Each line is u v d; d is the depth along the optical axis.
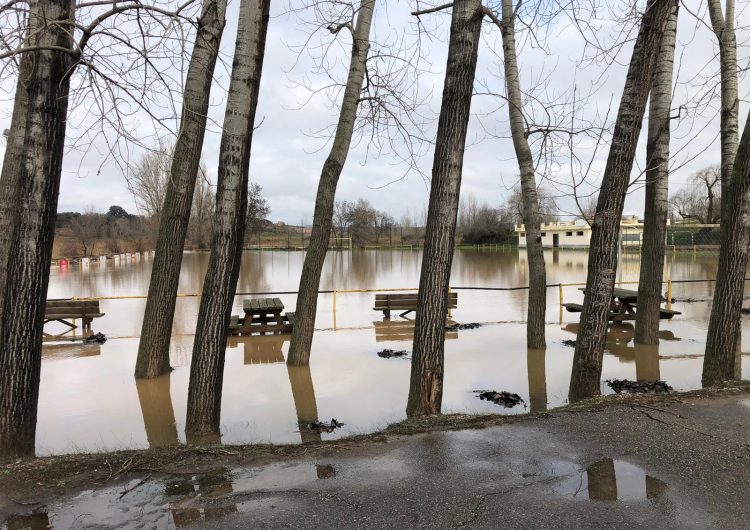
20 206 4.45
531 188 10.01
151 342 7.99
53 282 23.77
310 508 3.33
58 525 3.14
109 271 30.83
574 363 6.45
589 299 6.32
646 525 3.10
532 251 9.81
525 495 3.48
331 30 9.09
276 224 89.56
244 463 4.02
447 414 5.55
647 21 5.93
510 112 10.49
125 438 5.61
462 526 3.11
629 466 3.91
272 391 7.23
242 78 5.25
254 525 3.12
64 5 4.51
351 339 10.79
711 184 53.78
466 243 74.00
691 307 14.60
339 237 74.75
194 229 56.22
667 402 5.38
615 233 6.23
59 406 6.68
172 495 3.51
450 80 5.76
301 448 4.33
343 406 6.55
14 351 4.40
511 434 4.59
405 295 13.02
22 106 5.59
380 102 9.76
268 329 11.27
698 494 3.47
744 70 7.89
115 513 3.27
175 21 4.68
